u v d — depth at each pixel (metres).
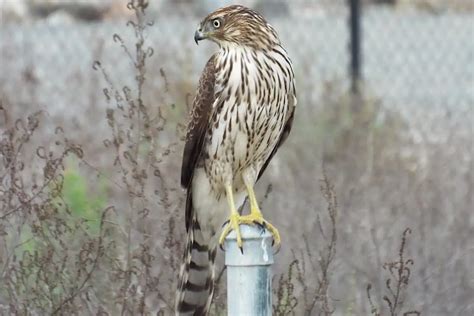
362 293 11.30
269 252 7.12
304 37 24.55
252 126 9.79
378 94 19.75
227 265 7.18
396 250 12.38
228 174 9.95
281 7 26.53
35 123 11.59
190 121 10.01
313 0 28.16
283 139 10.38
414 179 14.38
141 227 9.85
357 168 14.73
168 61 15.99
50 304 9.02
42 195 10.36
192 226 10.00
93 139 14.45
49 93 18.05
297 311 9.94
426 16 28.03
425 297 11.43
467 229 13.45
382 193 13.91
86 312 9.32
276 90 9.76
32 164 11.71
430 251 12.30
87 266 9.72
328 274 10.95
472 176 15.24
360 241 12.34
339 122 16.03
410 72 23.41
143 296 9.04
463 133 17.80
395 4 28.83
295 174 14.41
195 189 10.11
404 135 16.66
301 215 13.28
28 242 9.76
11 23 23.11
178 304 9.50
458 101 20.22
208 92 9.88
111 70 18.05
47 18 24.17
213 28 9.80
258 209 9.41
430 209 13.49
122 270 9.29
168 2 24.80
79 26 23.77
